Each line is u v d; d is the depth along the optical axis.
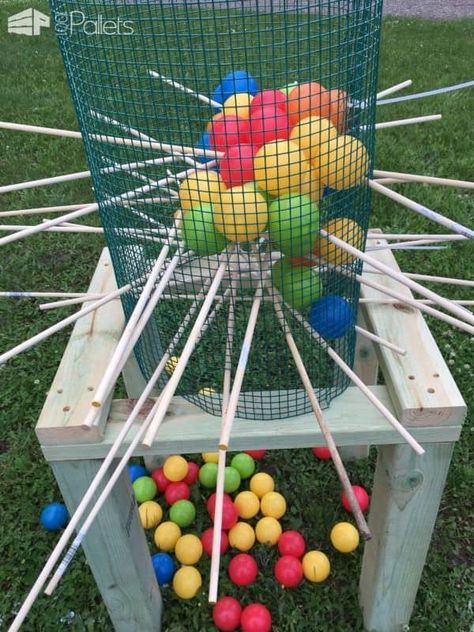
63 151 4.50
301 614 2.04
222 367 1.84
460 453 2.49
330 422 1.52
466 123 4.70
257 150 1.37
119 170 1.53
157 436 1.51
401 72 5.63
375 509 1.77
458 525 2.29
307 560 2.09
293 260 1.49
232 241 1.42
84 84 1.47
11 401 2.79
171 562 2.16
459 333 2.95
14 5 8.39
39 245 3.62
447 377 1.54
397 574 1.83
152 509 2.28
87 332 1.78
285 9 1.37
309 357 1.81
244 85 1.57
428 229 3.59
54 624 2.04
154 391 1.87
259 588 2.10
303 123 1.36
